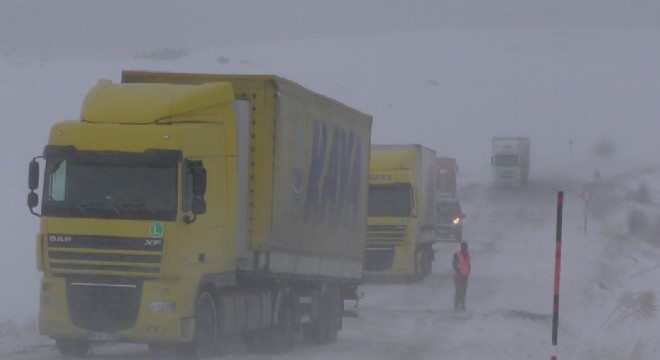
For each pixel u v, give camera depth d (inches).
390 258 3718.0
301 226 2108.8
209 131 1784.0
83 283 1672.0
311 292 2237.9
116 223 1658.5
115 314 1665.8
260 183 1900.8
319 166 2229.3
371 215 3715.6
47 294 1679.4
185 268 1686.8
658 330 2482.8
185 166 1690.5
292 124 2021.4
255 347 2063.2
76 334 1675.7
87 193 1675.7
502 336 2410.2
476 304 3233.3
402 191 3727.9
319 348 2185.0
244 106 1902.1
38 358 1740.9
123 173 1679.4
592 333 2588.6
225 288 1873.8
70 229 1665.8
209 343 1791.3
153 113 1713.8
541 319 2795.3
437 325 2642.7
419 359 1963.6
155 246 1651.1
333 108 2337.6
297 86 2047.2
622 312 2760.8
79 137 1692.9
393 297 3410.4
